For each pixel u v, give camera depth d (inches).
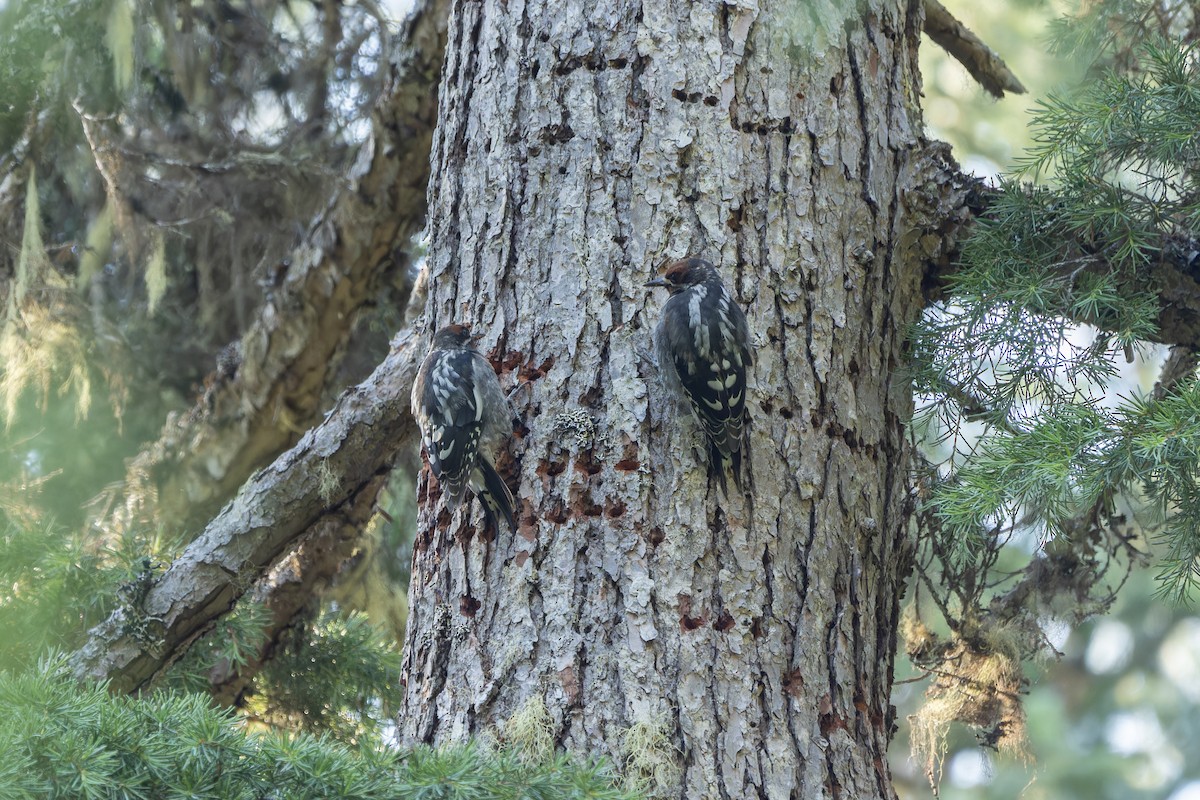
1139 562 460.1
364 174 570.3
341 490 481.4
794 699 336.8
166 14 619.8
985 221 409.7
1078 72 501.7
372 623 601.0
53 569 461.1
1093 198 392.8
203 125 642.2
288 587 522.9
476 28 408.8
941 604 464.1
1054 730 871.1
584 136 380.5
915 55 445.4
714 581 342.0
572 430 355.3
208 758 273.0
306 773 273.4
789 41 391.2
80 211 628.1
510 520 348.2
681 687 328.5
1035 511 372.5
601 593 339.6
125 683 452.8
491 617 345.7
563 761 287.0
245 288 649.6
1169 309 409.7
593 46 386.9
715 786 320.2
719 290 356.5
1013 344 388.5
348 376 637.3
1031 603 467.5
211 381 618.5
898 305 407.8
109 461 617.0
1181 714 893.2
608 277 368.2
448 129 407.2
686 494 347.6
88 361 590.2
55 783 257.0
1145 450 341.1
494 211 383.9
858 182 394.9
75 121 578.2
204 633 469.4
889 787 351.9
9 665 448.1
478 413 348.2
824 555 357.4
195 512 601.9
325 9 639.8
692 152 376.8
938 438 420.2
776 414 362.9
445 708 343.0
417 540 382.0
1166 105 376.2
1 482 541.3
